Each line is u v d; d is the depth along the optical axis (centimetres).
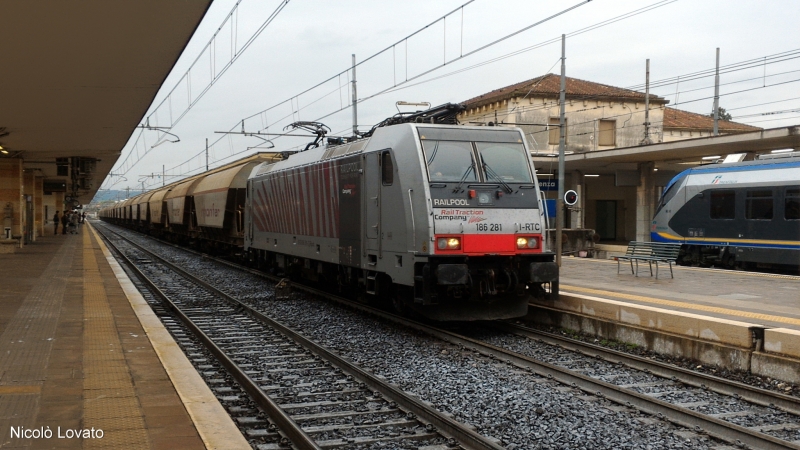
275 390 788
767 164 1948
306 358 967
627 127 3947
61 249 3145
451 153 1147
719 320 918
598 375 863
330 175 1470
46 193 5762
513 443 608
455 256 1091
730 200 2041
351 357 968
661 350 988
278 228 1892
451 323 1265
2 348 862
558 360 948
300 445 595
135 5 929
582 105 3856
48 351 844
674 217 2248
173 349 862
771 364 835
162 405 610
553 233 2370
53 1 904
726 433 623
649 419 676
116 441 512
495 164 1168
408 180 1131
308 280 1930
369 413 698
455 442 609
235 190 2566
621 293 1272
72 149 2875
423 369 889
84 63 1262
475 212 1121
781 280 1484
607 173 3472
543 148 3769
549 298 1166
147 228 5494
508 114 3741
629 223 3994
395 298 1290
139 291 1678
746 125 4556
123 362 784
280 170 1880
